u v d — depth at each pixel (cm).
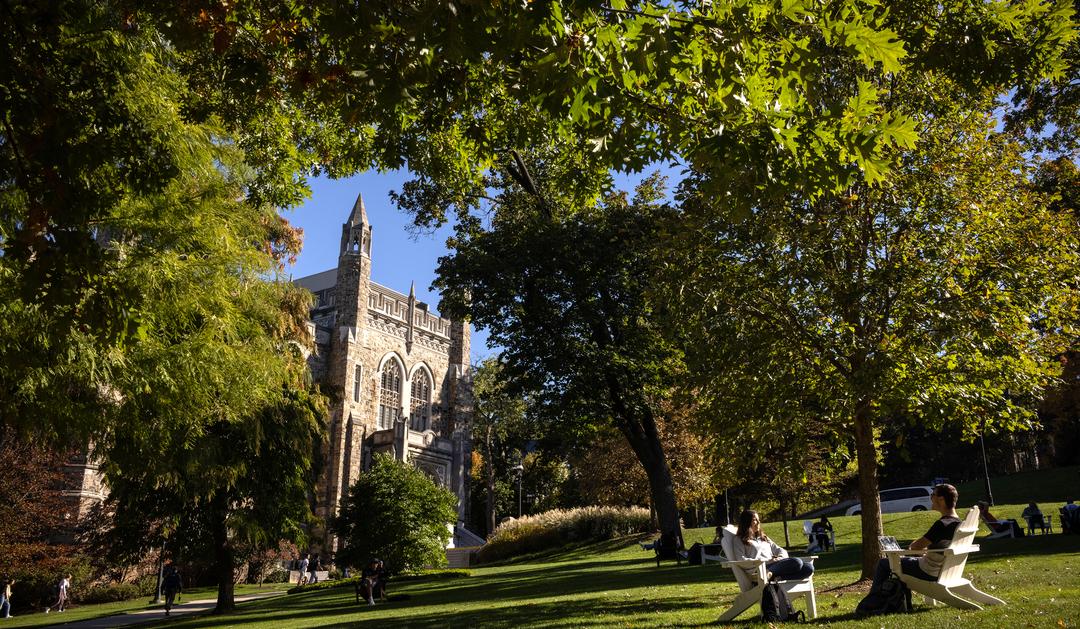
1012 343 1159
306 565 4181
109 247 1063
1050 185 1961
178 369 1167
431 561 3089
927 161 1210
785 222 1224
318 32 738
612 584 1636
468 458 6712
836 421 1288
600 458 3888
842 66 1100
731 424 1275
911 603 778
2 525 2956
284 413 2375
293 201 1305
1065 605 703
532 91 575
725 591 1196
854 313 1220
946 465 5144
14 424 1073
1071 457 4403
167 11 738
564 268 2341
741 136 572
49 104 662
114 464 1407
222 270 1246
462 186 1252
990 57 830
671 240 1312
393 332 6469
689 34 529
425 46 551
